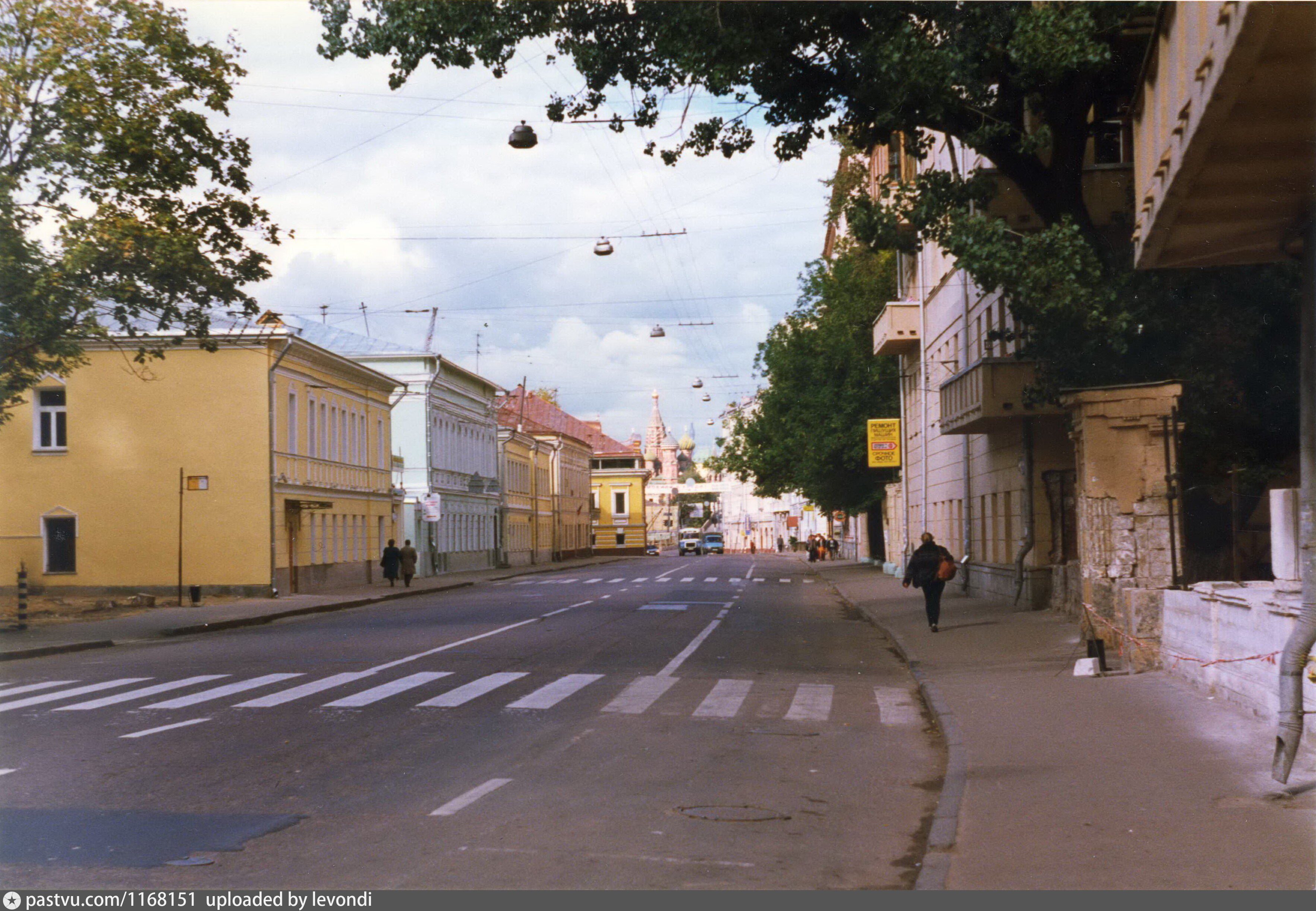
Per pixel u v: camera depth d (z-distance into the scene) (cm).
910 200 1938
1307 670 920
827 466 5888
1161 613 1519
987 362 2589
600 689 1549
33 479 4253
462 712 1341
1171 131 803
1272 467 1947
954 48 1769
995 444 3198
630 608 3412
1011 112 1892
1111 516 1695
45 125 2559
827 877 677
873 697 1511
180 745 1120
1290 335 1869
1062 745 1035
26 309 2497
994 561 3269
